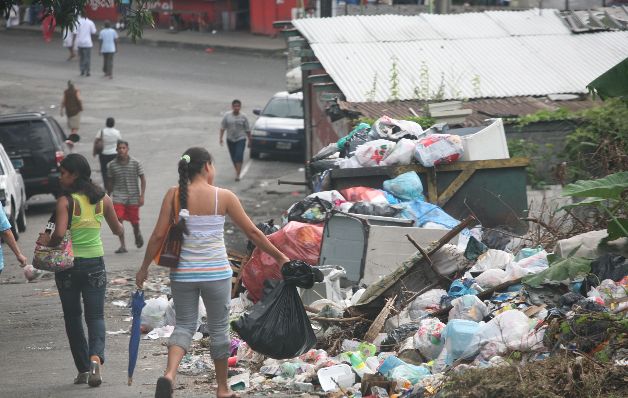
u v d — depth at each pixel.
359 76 35.97
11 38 95.94
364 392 14.43
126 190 33.16
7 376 16.94
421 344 15.77
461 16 41.44
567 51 38.28
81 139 61.03
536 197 28.70
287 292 13.78
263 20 88.31
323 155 29.25
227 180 49.44
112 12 95.56
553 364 13.16
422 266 19.16
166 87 74.62
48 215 44.00
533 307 16.30
